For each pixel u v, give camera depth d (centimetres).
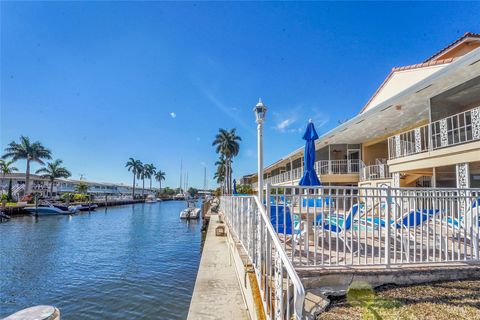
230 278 668
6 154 4484
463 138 991
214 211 3262
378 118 1269
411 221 578
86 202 4994
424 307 340
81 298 895
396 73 1430
